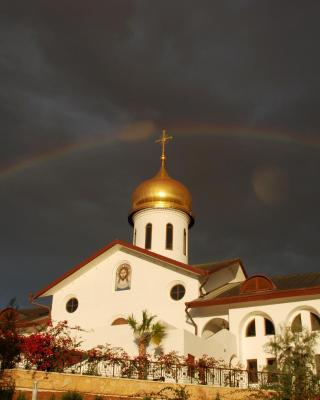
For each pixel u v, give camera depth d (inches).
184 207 1784.0
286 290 1306.6
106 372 990.4
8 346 933.8
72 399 795.4
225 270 1670.8
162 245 1718.8
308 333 1125.1
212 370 1056.8
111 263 1584.6
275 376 1002.1
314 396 903.7
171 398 849.5
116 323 1497.3
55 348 972.6
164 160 1924.2
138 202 1793.8
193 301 1401.3
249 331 1354.6
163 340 1200.8
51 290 1621.6
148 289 1497.3
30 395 804.6
